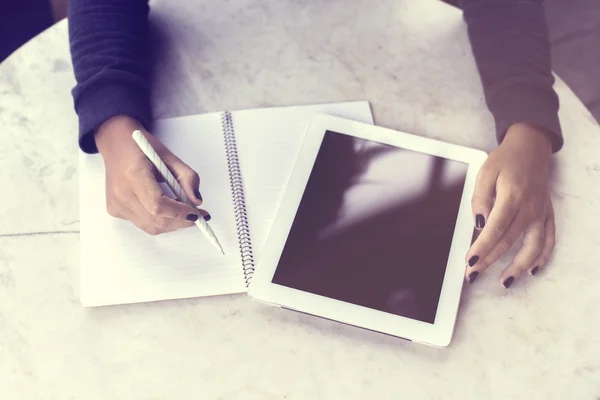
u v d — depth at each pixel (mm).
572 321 668
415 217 716
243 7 903
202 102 815
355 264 683
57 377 632
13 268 696
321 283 671
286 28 885
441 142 769
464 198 731
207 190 746
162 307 673
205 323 664
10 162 770
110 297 674
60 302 676
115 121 755
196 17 893
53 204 740
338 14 898
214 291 678
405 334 646
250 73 841
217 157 771
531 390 629
